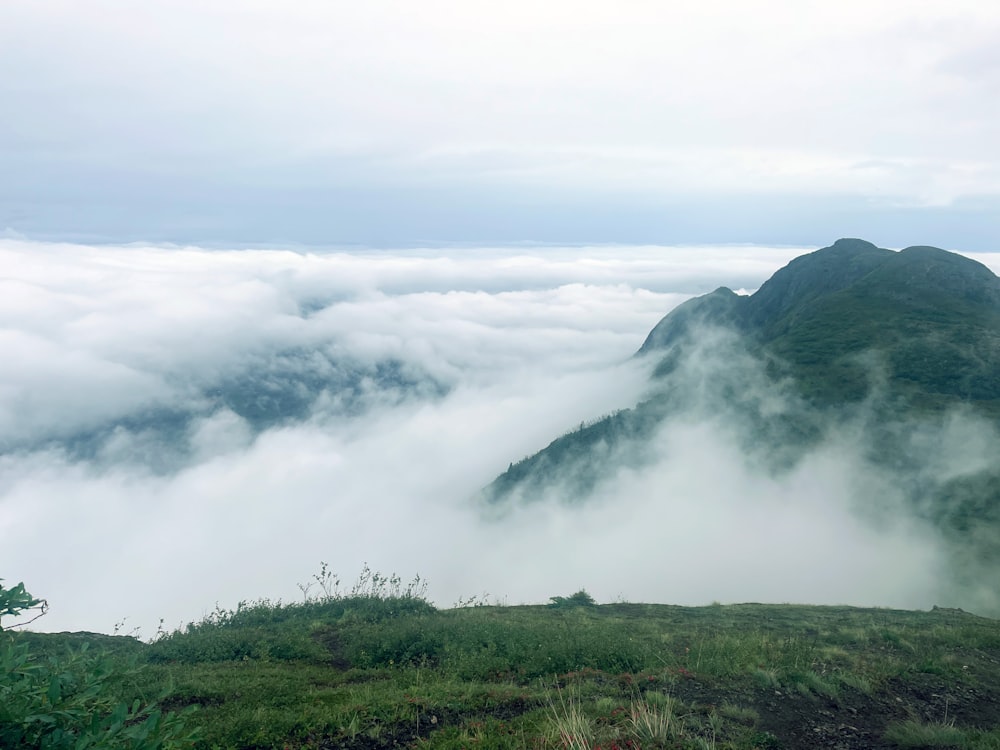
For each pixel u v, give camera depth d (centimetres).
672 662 1112
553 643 1249
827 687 941
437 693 928
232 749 717
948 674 1055
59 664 475
